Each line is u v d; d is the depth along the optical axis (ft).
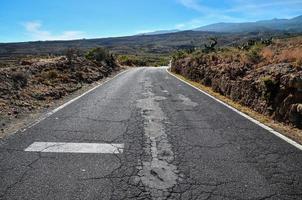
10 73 44.39
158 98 42.22
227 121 27.99
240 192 14.03
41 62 69.51
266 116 29.99
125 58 209.87
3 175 15.58
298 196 13.71
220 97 43.37
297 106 25.72
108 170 16.40
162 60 321.93
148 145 20.81
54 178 15.29
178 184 14.83
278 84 30.27
